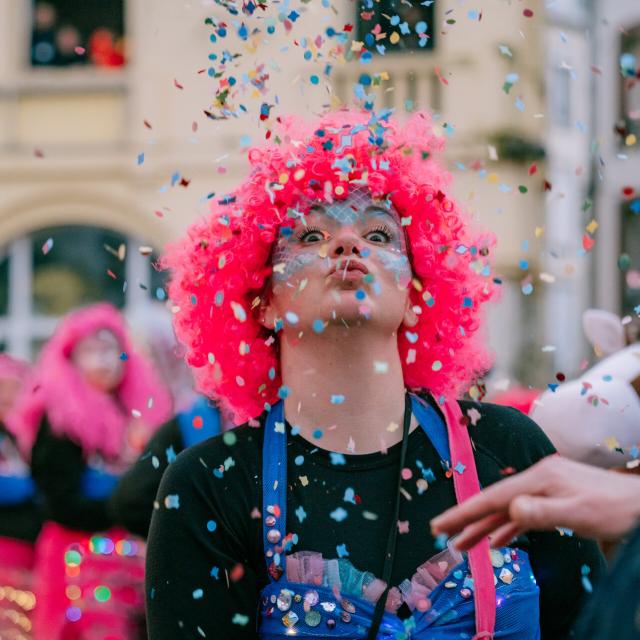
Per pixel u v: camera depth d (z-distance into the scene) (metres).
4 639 5.27
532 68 8.90
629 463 2.58
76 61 12.87
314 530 2.15
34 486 5.32
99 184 12.73
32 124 12.88
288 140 2.52
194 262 2.59
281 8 2.51
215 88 2.58
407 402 2.28
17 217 12.89
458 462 2.20
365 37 2.53
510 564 2.15
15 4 12.86
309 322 2.22
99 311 5.08
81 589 4.75
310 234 2.30
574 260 12.02
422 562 2.14
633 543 1.26
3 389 5.51
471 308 2.61
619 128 2.52
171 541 2.18
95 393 4.88
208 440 2.28
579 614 2.26
